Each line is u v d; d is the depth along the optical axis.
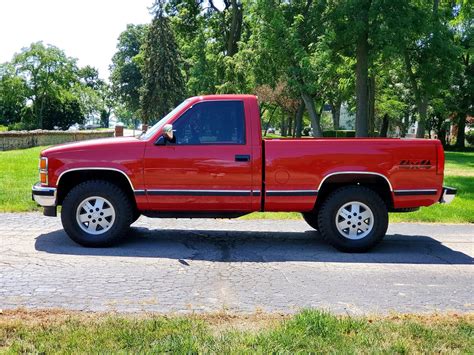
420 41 27.39
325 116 79.25
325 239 7.22
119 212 7.06
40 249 6.87
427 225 9.66
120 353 3.40
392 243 7.99
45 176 7.02
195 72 41.38
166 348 3.49
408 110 51.38
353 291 5.39
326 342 3.68
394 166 7.10
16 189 11.84
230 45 42.16
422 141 7.18
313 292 5.31
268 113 64.06
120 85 74.00
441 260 6.93
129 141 7.07
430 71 27.56
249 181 7.03
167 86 48.56
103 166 6.96
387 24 23.06
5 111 78.75
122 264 6.24
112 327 3.90
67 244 7.21
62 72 75.50
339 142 7.08
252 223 9.37
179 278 5.70
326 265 6.51
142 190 7.01
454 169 22.81
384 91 44.91
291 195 7.07
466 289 5.59
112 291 5.12
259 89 41.81
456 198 12.80
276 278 5.82
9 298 4.80
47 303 4.68
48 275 5.65
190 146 7.00
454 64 27.47
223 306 4.75
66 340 3.62
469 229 9.32
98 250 6.93
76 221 7.04
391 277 6.01
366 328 4.04
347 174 7.11
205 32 44.44
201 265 6.32
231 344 3.59
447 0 30.09
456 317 4.46
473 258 7.09
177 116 7.11
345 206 7.19
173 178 7.00
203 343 3.61
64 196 7.39
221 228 8.85
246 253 7.07
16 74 73.62
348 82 32.59
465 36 38.50
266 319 4.30
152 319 4.14
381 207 7.16
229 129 7.08
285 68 25.36
